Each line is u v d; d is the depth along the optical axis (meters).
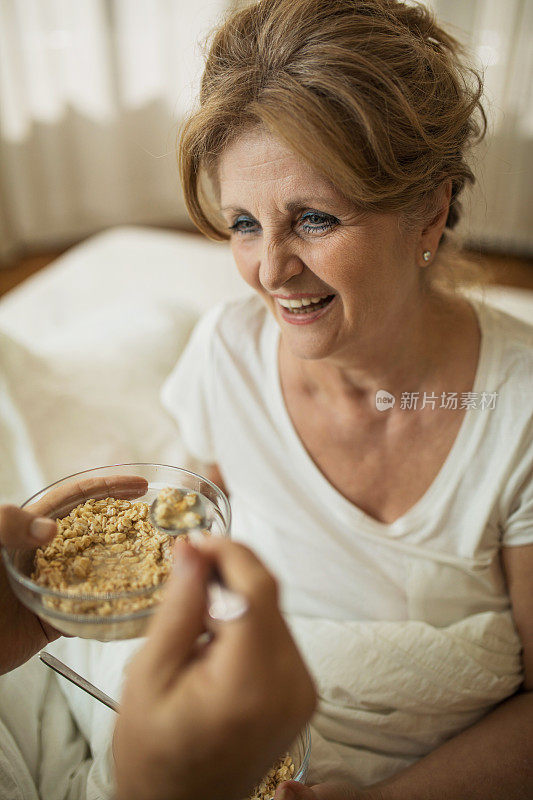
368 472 0.91
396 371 0.84
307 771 0.77
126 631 0.50
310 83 0.62
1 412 1.14
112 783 0.67
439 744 0.86
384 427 0.89
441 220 0.77
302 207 0.67
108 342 1.41
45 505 0.63
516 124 2.88
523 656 0.90
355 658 0.86
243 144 0.67
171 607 0.43
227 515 0.57
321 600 0.98
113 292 1.79
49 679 0.76
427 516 0.89
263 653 0.42
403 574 0.93
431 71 0.69
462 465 0.86
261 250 0.74
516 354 0.85
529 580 0.90
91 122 3.37
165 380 1.39
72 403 1.25
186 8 3.08
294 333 0.78
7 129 3.15
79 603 0.50
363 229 0.68
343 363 0.83
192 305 1.71
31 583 0.52
